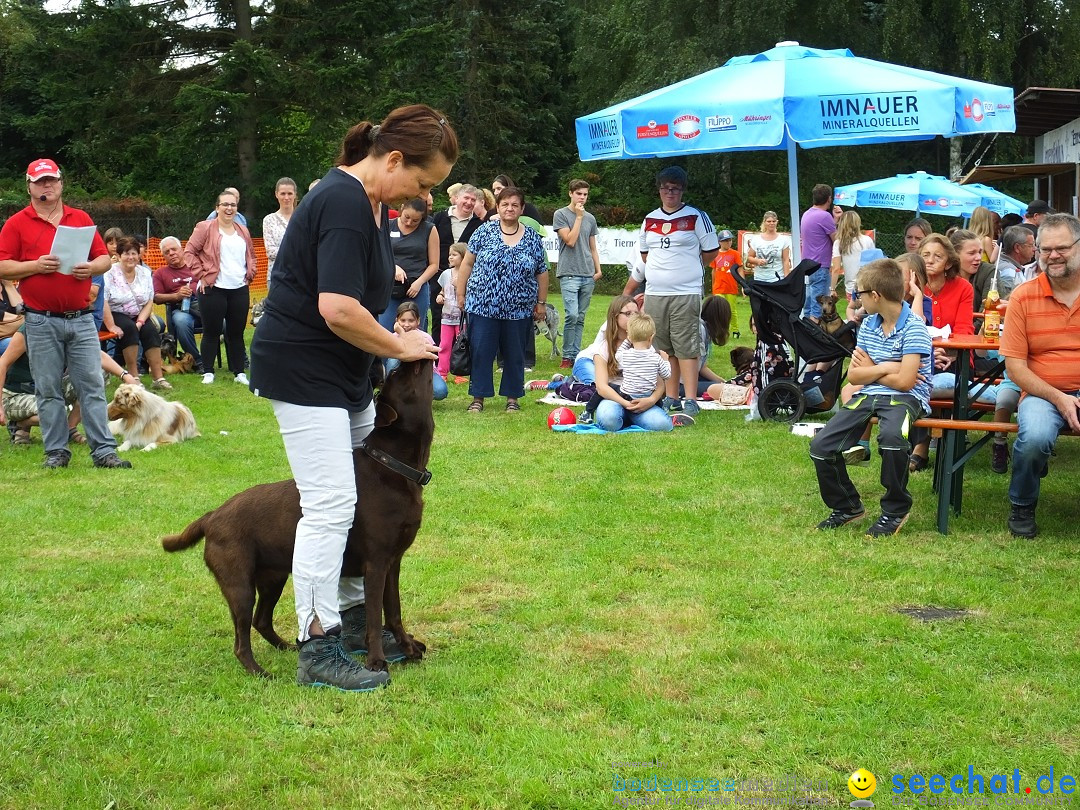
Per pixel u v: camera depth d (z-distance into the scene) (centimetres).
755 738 312
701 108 829
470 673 362
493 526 556
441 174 338
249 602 360
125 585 462
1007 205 1708
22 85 3562
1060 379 525
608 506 594
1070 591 446
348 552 361
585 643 391
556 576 471
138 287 1048
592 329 1602
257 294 2056
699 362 952
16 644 393
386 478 351
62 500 612
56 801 279
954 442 544
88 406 707
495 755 304
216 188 2789
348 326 325
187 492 636
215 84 2575
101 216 2827
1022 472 522
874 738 312
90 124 2752
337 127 2719
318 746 311
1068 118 1664
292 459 342
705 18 3103
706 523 559
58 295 686
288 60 2728
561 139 3888
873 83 802
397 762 301
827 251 1097
